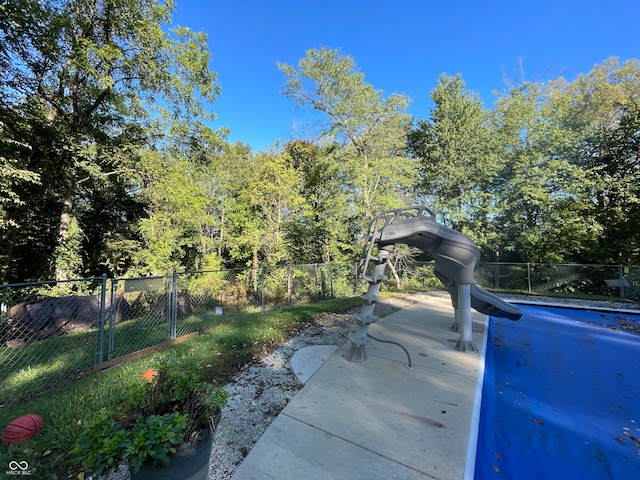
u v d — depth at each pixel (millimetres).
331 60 11633
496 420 2863
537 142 11977
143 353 3980
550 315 7375
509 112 12562
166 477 1423
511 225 12344
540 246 11211
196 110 10383
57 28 7551
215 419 1691
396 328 5469
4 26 6863
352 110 11594
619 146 11023
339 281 10422
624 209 10289
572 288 10250
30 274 10758
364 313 3787
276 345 4301
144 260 11031
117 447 1308
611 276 9609
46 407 2475
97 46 7832
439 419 2500
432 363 3756
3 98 7480
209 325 5633
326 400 2775
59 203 10875
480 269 11906
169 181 10461
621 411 3018
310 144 15039
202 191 12000
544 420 2869
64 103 9328
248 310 7699
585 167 11438
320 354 3959
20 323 4938
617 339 5379
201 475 1556
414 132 14570
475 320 6223
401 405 2715
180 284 8289
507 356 4543
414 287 12539
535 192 11141
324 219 12664
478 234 12703
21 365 3654
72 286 8750
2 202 7574
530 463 2303
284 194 11711
